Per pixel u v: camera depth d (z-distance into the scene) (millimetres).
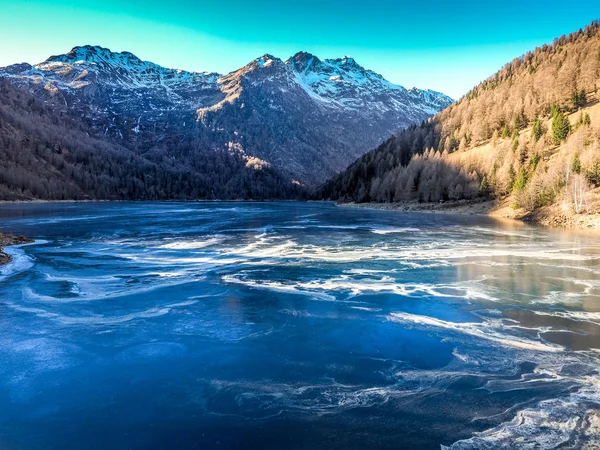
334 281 23688
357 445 8945
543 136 88125
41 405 10617
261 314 17859
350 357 13414
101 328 16109
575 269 27000
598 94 105438
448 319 17047
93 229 52188
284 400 10789
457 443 8898
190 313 17969
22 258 30766
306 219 70688
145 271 26406
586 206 55688
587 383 11414
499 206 78812
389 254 32875
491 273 25766
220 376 12164
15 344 14469
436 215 80812
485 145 111688
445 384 11492
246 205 143875
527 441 8875
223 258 31047
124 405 10609
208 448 8914
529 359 13062
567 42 156750
